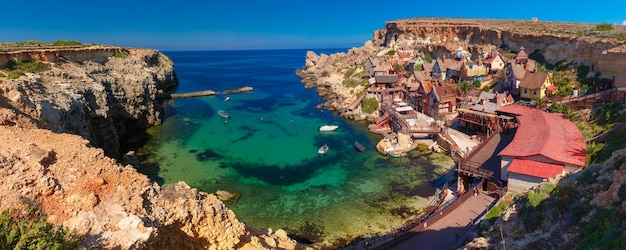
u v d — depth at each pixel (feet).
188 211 69.36
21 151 68.08
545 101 238.89
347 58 575.79
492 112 240.94
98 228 55.93
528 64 306.35
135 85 272.92
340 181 188.44
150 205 65.72
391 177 192.75
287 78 609.42
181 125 293.23
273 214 155.22
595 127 192.85
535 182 139.03
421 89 311.88
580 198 87.35
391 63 441.27
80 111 179.11
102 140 206.90
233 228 76.74
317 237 138.41
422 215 146.30
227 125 294.66
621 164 87.30
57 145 77.15
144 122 280.31
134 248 54.24
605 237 66.59
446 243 119.75
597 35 288.51
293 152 232.32
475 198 149.59
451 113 284.41
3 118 91.71
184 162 211.82
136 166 198.90
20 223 50.57
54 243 48.80
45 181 60.49
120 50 371.97
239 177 192.34
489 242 93.71
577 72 273.33
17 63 214.69
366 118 312.91
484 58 374.43
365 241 133.69
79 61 275.59
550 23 492.13
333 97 383.65
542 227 86.84
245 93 450.71
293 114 334.85
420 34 542.98
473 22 545.44
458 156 211.20
